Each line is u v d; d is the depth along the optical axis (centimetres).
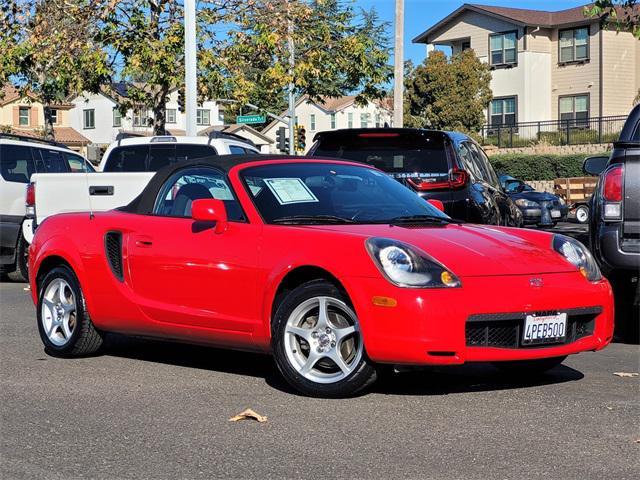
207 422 544
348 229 614
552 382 650
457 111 4981
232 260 638
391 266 564
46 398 612
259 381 657
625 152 798
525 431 516
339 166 723
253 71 2328
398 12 2369
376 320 562
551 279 595
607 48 5038
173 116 7050
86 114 7212
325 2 2286
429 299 555
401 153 1079
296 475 444
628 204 794
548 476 438
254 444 497
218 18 2197
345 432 518
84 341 744
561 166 4466
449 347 554
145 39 2095
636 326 841
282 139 3756
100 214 745
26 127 6725
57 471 457
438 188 1054
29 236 1180
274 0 2208
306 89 2402
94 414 568
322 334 593
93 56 2103
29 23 2216
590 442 493
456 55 5181
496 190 1204
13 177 1421
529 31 5172
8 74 2238
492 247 608
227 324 644
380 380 642
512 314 570
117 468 461
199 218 644
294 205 655
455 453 476
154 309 686
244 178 670
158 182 721
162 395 616
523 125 5119
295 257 602
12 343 834
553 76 5238
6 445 503
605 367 712
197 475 448
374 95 2428
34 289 784
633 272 816
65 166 1546
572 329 606
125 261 708
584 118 5094
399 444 493
